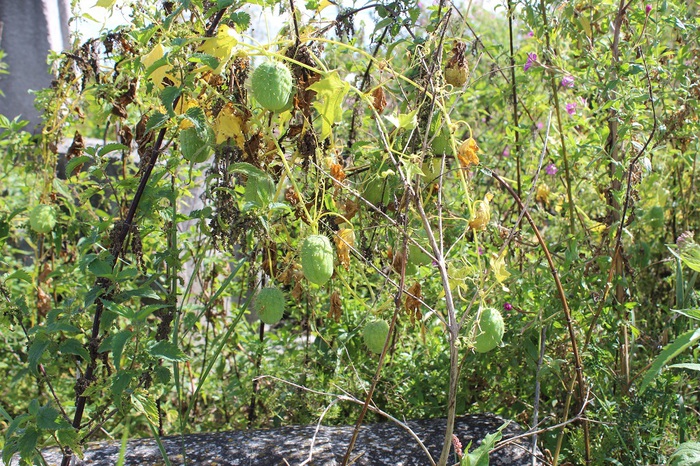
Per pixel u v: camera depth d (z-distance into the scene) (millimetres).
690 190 3660
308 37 2400
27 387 3783
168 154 3258
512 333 3035
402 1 2795
